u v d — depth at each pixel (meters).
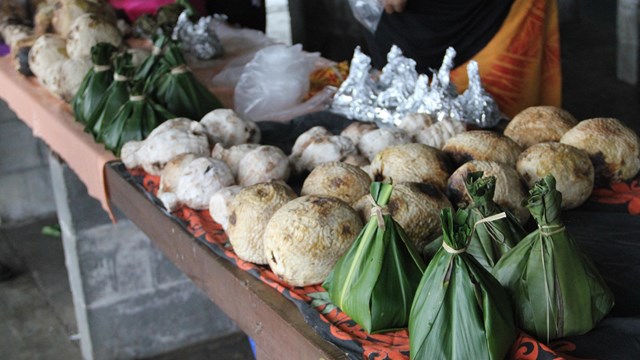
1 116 4.36
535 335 1.15
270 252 1.36
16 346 3.49
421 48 2.88
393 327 1.21
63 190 2.92
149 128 2.12
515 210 1.44
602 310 1.17
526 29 2.75
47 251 4.29
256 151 1.78
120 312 3.14
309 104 2.52
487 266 1.23
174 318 3.25
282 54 2.54
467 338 1.08
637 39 5.06
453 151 1.64
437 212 1.38
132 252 3.08
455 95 2.21
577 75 5.37
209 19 3.28
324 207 1.35
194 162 1.76
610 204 1.62
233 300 1.49
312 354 1.22
